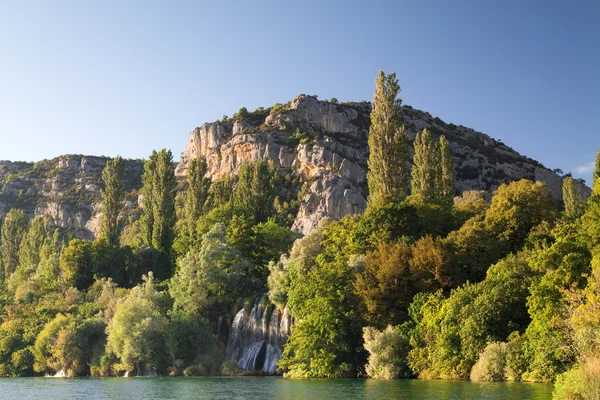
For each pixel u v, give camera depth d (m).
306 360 65.12
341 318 62.88
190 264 91.50
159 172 145.12
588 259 46.22
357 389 45.34
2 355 92.31
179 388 54.28
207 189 153.00
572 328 40.69
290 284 80.44
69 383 66.44
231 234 107.38
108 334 88.19
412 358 55.84
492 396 36.06
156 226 140.25
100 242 132.38
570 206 130.00
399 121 101.25
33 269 147.62
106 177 152.88
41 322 99.81
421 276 63.91
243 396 44.47
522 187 80.69
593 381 27.89
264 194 147.62
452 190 118.19
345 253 78.25
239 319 86.50
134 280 128.12
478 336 50.97
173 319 83.31
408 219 79.44
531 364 45.66
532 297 46.88
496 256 69.12
